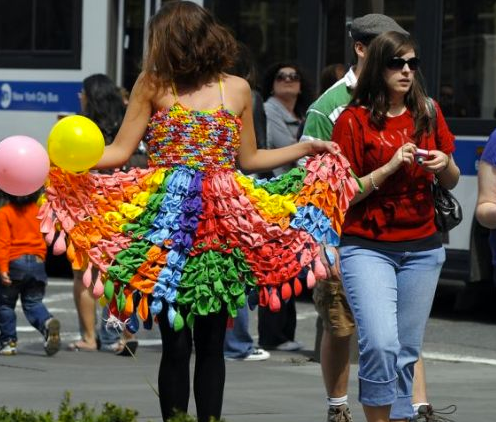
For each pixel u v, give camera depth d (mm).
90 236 15281
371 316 16469
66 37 43875
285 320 30328
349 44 31547
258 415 21562
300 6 39000
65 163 15023
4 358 28625
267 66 39656
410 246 16859
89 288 15898
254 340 32875
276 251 15680
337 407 19594
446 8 36344
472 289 40062
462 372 27625
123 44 42656
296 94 31281
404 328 17125
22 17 44875
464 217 35688
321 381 25703
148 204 15477
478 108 35688
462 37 36031
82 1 43531
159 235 15273
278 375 26469
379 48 16766
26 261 28953
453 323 36125
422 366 19469
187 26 15617
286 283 15727
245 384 25141
